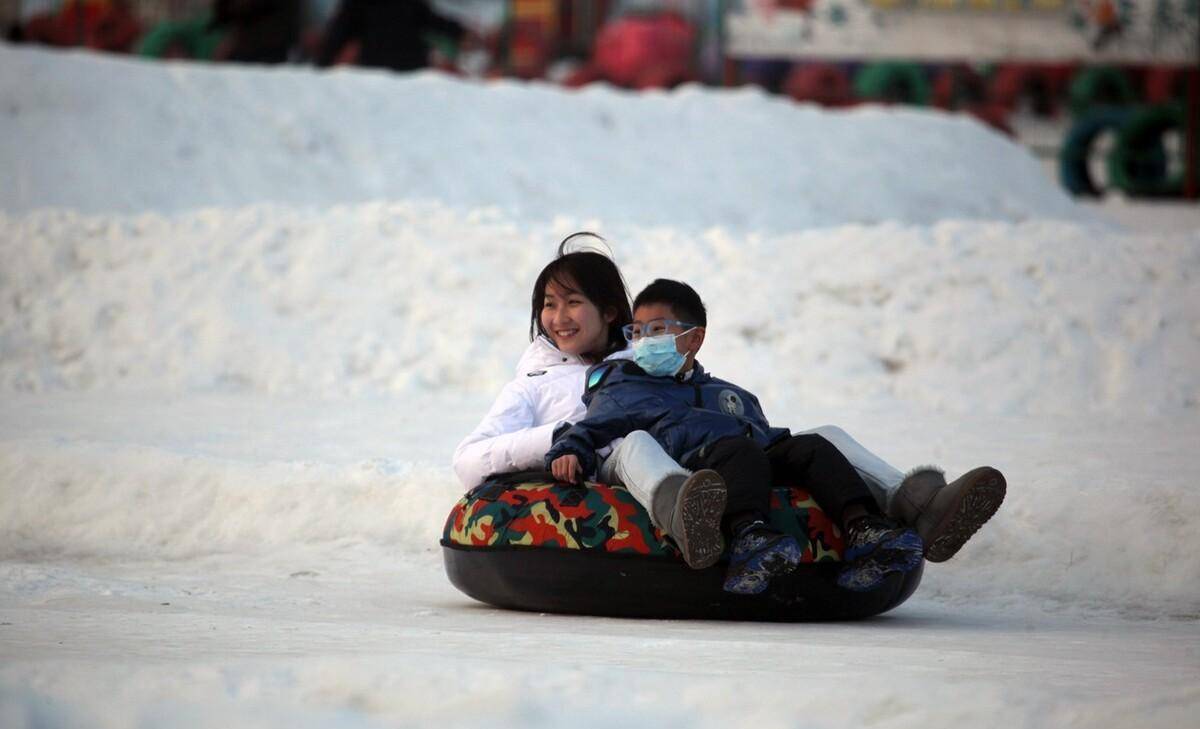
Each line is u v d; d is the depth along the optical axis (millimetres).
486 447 17438
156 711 9141
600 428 16703
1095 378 38375
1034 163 77312
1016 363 38812
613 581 16438
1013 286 41125
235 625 14695
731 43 83312
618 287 18203
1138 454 27766
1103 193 94312
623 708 9398
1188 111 90312
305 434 30500
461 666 10219
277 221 45500
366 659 10383
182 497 23484
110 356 41375
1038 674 11414
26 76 63375
